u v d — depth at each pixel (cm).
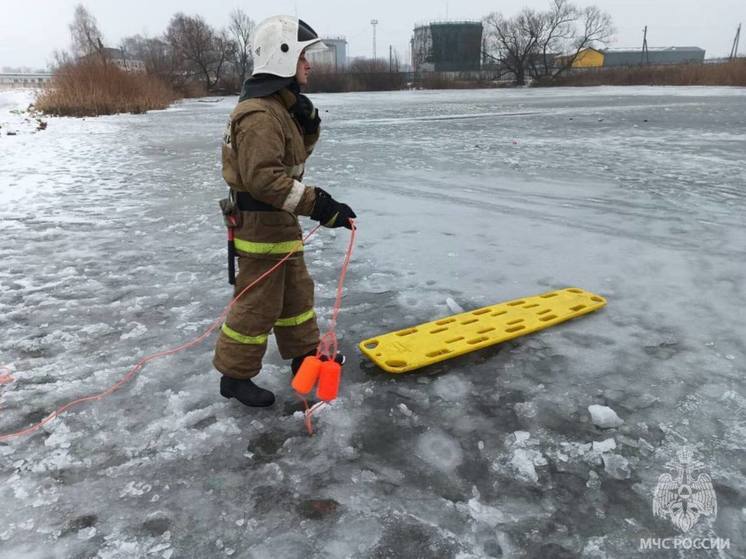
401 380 308
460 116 2098
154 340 357
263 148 228
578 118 1919
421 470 239
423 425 270
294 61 239
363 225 610
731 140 1269
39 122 1941
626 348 338
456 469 240
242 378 273
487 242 545
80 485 232
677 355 328
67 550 200
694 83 5075
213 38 6297
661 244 525
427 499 223
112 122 2167
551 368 318
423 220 624
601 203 683
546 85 6131
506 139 1343
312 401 288
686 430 262
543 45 6359
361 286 443
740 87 4444
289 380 308
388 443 257
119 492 228
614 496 223
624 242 534
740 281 433
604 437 259
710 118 1823
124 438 261
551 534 206
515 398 290
